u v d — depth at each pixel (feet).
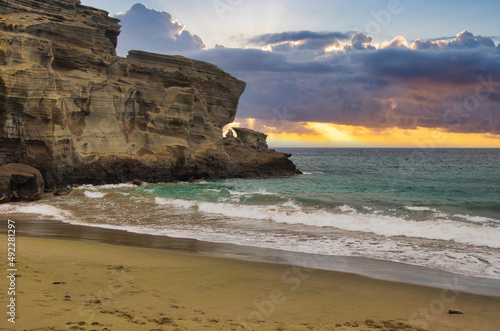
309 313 25.26
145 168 133.69
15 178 90.43
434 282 33.83
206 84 167.32
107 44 138.92
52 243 45.62
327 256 43.16
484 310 26.99
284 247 47.67
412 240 51.08
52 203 87.10
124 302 24.99
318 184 133.69
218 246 48.11
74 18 137.28
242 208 75.56
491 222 64.64
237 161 161.58
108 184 122.21
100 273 32.32
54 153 105.09
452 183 134.51
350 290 31.12
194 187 121.49
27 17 119.96
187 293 28.27
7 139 99.14
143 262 37.76
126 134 136.26
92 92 126.41
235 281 32.45
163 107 147.23
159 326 20.65
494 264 39.99
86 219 69.00
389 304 27.94
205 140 159.22
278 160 172.55
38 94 102.83
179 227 61.46
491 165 234.58
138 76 147.33
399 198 95.61
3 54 100.27
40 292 25.61
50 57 113.29
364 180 148.36
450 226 56.34
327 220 63.67
